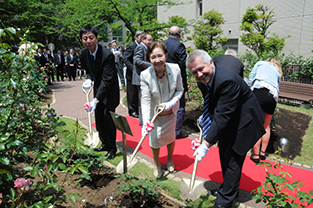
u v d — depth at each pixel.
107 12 11.62
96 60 3.50
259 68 3.77
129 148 4.31
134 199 2.64
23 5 13.11
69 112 6.76
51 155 2.05
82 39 3.38
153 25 11.95
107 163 3.55
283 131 4.89
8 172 1.72
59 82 13.97
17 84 2.02
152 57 2.79
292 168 3.57
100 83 3.66
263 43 11.09
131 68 5.78
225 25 14.59
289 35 11.22
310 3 10.92
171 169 3.44
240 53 13.98
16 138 2.10
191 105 6.36
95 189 2.87
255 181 3.20
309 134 4.68
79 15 12.11
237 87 2.29
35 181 2.89
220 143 2.70
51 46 16.47
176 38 4.52
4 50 1.86
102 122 3.73
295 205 1.97
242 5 13.52
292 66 7.85
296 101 6.66
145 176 3.27
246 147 2.43
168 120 3.14
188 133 5.00
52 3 20.23
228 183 2.51
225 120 2.31
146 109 2.98
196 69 2.26
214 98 2.45
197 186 2.39
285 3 11.79
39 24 20.31
